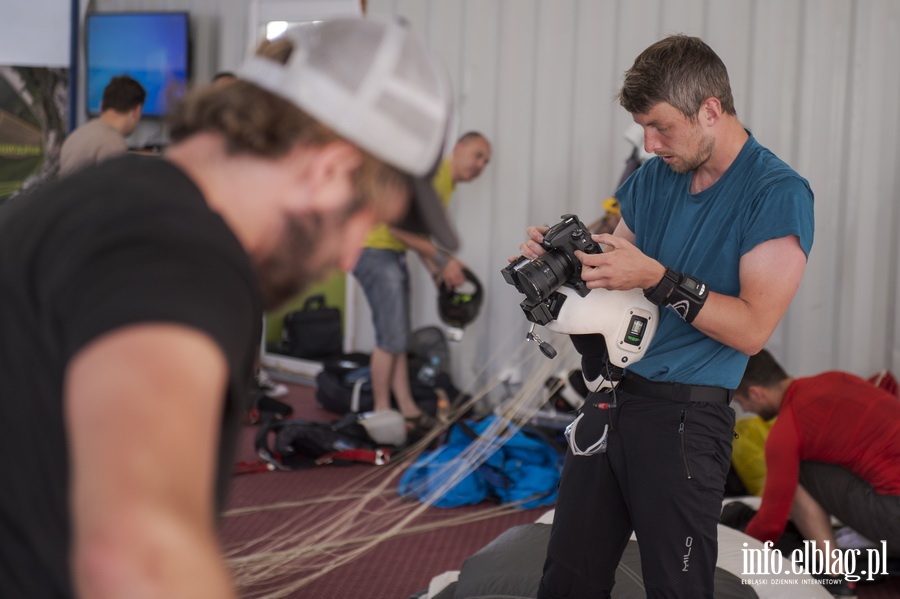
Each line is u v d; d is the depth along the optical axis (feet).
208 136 2.74
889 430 9.74
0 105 21.53
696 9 15.38
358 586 10.46
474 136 16.44
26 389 2.35
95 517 1.87
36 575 2.43
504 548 9.16
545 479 13.35
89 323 2.08
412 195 2.90
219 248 2.34
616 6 16.02
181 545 1.90
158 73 20.93
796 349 15.10
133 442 1.92
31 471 2.38
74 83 22.13
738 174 6.50
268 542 11.60
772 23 14.87
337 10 18.76
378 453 14.88
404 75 2.73
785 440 9.78
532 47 16.81
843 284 14.80
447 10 17.46
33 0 21.50
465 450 13.71
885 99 14.38
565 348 16.16
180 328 2.07
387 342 16.17
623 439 6.50
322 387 17.95
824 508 10.29
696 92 6.27
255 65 2.81
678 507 6.30
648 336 6.50
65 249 2.33
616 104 16.20
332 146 2.68
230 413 2.39
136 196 2.42
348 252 2.87
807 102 14.76
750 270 6.26
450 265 16.06
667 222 6.95
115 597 1.82
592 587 6.89
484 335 17.62
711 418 6.43
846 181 14.67
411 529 12.16
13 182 21.77
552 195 16.89
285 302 2.91
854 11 14.42
